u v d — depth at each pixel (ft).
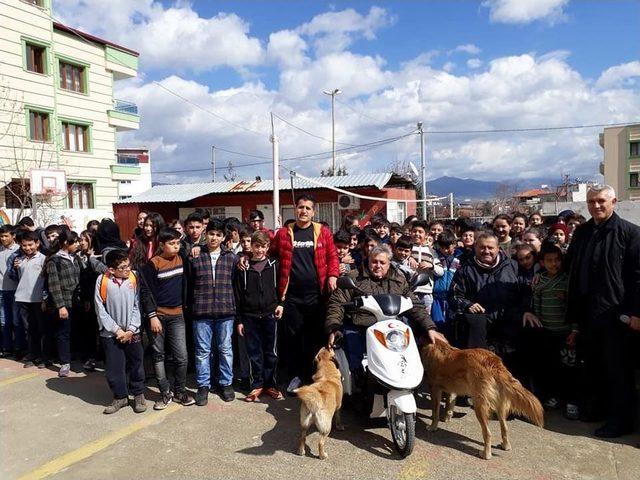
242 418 16.21
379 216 26.45
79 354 23.77
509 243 21.80
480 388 13.17
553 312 16.37
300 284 18.12
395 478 12.31
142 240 21.36
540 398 16.93
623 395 14.43
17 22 71.56
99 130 85.10
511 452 13.56
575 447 13.83
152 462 13.29
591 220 15.38
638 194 140.46
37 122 75.56
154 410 16.94
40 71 76.02
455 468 12.75
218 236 17.79
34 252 22.36
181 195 77.51
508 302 16.48
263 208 74.69
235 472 12.69
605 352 14.58
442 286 19.10
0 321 23.88
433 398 14.88
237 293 17.98
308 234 18.38
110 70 86.99
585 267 14.98
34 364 22.31
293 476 12.46
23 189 66.95
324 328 16.63
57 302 20.24
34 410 17.04
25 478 12.60
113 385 16.80
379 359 13.50
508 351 16.87
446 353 14.44
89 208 84.12
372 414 14.44
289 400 17.84
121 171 88.43
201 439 14.65
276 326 18.11
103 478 12.52
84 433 15.17
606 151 144.77
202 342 17.47
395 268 16.47
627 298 14.26
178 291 17.42
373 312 14.46
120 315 16.65
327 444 14.24
